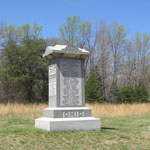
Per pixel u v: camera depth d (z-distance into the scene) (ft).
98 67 157.17
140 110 88.74
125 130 45.19
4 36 156.76
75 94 43.06
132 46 186.19
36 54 144.25
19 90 146.00
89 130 40.50
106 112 80.74
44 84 142.51
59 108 41.16
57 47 43.86
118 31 165.27
